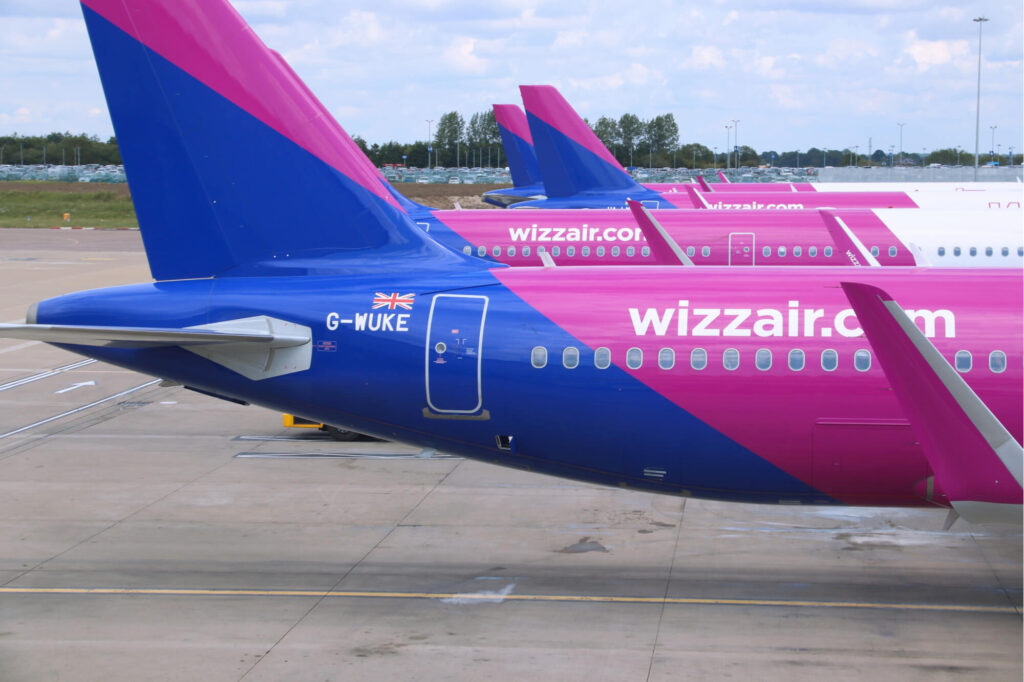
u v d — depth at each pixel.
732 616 21.58
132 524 27.77
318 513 28.66
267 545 26.09
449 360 22.88
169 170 24.36
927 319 21.72
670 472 22.67
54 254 104.69
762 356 21.70
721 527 27.11
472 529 27.22
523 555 25.27
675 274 23.33
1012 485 17.02
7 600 22.67
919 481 21.53
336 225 24.47
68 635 20.88
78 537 26.75
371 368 23.28
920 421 17.05
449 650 20.12
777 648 20.02
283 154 24.30
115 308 24.34
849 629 20.84
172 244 24.67
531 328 22.70
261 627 21.25
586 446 22.75
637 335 22.28
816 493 22.34
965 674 18.83
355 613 21.95
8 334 21.20
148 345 23.67
